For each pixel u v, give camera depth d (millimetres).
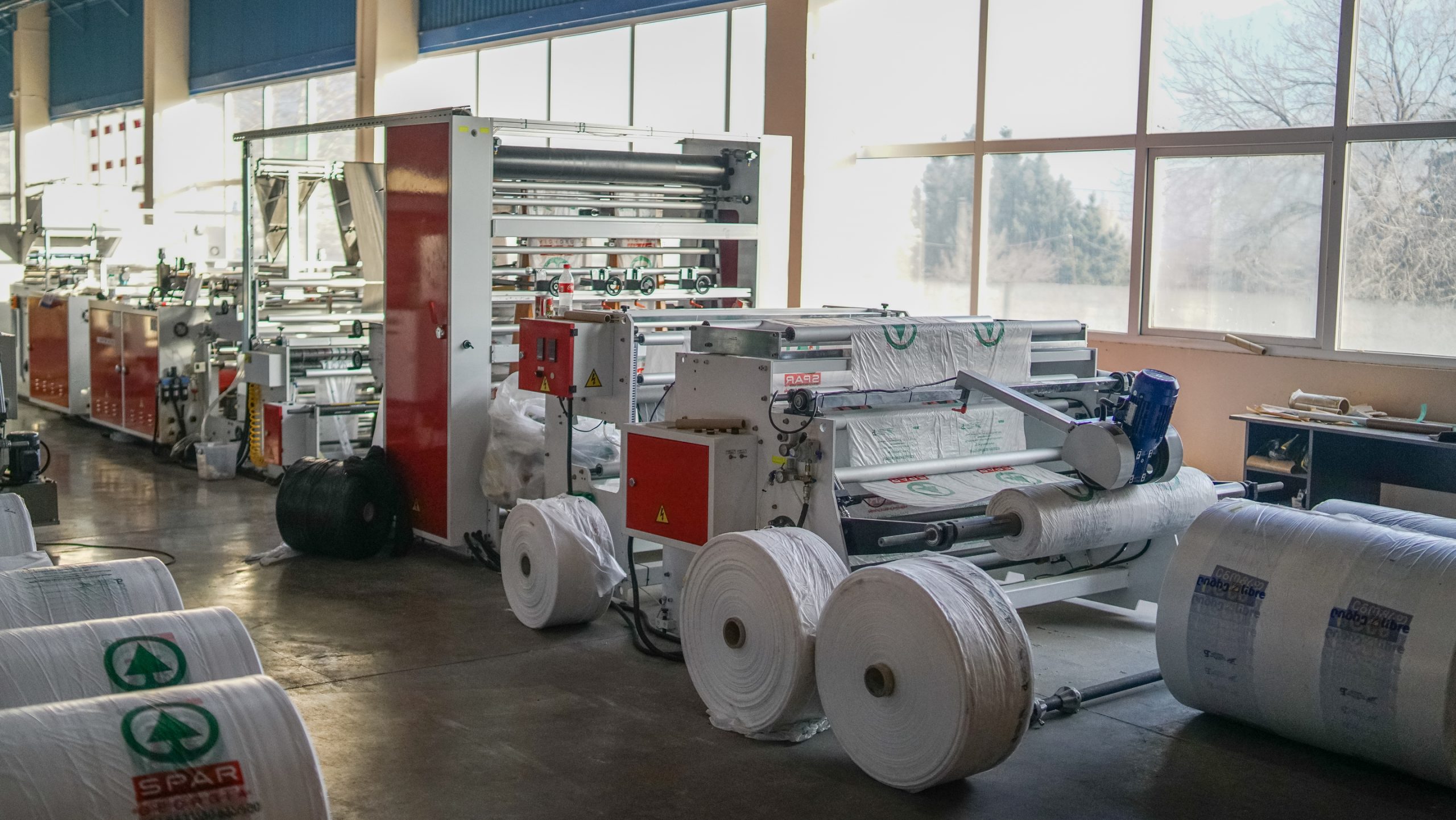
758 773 3426
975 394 4910
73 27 18406
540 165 6012
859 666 3395
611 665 4332
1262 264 6875
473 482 5746
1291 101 6707
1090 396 5164
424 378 5801
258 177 7617
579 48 10547
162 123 15617
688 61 9570
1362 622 3375
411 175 5766
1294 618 3514
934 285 8414
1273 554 3635
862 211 8766
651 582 5441
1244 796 3301
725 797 3254
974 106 8023
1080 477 4430
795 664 3551
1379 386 6262
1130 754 3588
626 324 5008
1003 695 3193
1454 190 6125
